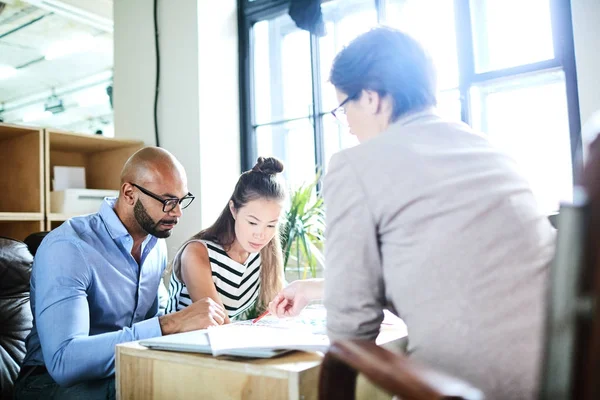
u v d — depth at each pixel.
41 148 2.47
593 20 1.92
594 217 0.40
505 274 0.75
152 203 1.49
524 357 0.71
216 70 3.02
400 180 0.82
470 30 2.30
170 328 1.23
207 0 2.99
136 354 0.99
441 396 0.45
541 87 2.18
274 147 3.05
